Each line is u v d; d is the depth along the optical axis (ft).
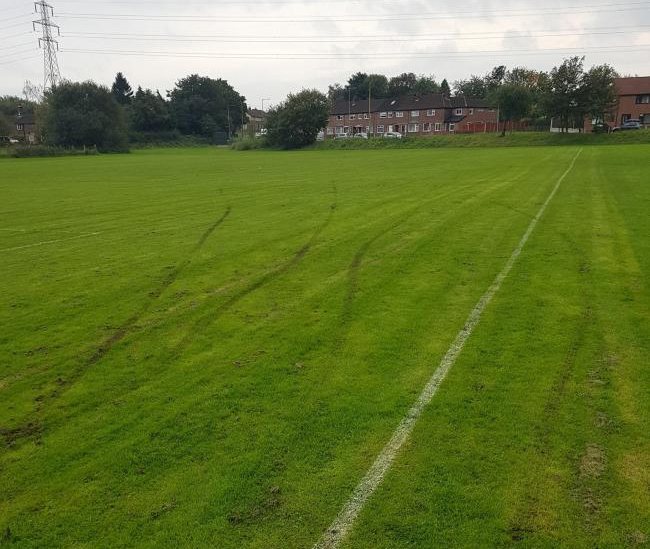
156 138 401.49
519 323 21.83
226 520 11.55
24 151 232.12
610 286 26.25
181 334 21.94
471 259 31.91
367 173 96.43
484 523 11.30
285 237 40.14
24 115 430.20
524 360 18.54
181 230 44.75
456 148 229.45
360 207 53.47
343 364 18.65
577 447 13.69
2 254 37.76
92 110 284.82
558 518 11.39
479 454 13.48
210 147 399.85
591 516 11.44
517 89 240.94
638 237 36.70
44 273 32.30
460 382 17.13
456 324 21.93
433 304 24.38
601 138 206.90
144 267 32.89
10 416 16.07
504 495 12.07
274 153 245.24
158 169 127.54
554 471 12.80
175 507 11.98
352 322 22.53
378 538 10.97
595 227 40.27
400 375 17.72
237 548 10.81
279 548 10.78
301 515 11.62
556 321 21.91
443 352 19.35
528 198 56.29
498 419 14.99
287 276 29.78
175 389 17.28
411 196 60.54
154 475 13.09
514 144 222.48
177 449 14.07
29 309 25.66
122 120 301.02
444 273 29.17
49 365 19.42
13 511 12.06
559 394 16.24
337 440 14.21
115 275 31.27
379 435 14.38
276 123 307.17
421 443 13.99
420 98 401.49
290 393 16.74
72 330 22.77
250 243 38.58
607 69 222.07
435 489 12.28
